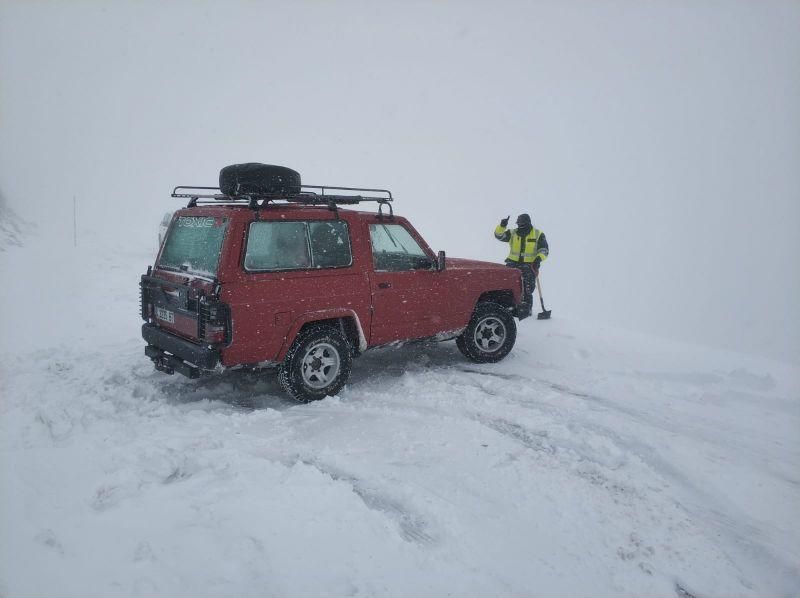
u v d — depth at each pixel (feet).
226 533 10.01
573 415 17.20
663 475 13.75
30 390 17.49
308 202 17.80
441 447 14.64
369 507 11.72
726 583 10.11
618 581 9.98
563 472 13.56
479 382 20.26
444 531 10.92
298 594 8.72
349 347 18.60
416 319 20.29
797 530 11.69
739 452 15.16
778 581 10.23
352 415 16.87
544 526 11.39
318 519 10.69
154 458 12.84
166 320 17.92
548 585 9.71
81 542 9.53
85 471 12.04
